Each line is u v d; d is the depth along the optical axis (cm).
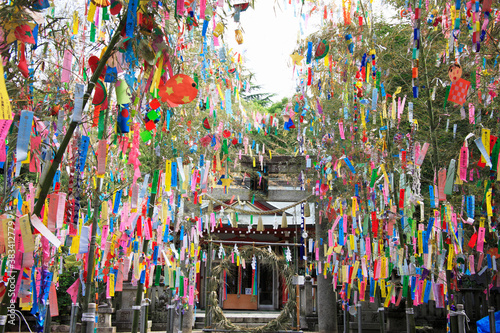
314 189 1233
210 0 463
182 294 1112
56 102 495
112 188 775
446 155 845
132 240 719
